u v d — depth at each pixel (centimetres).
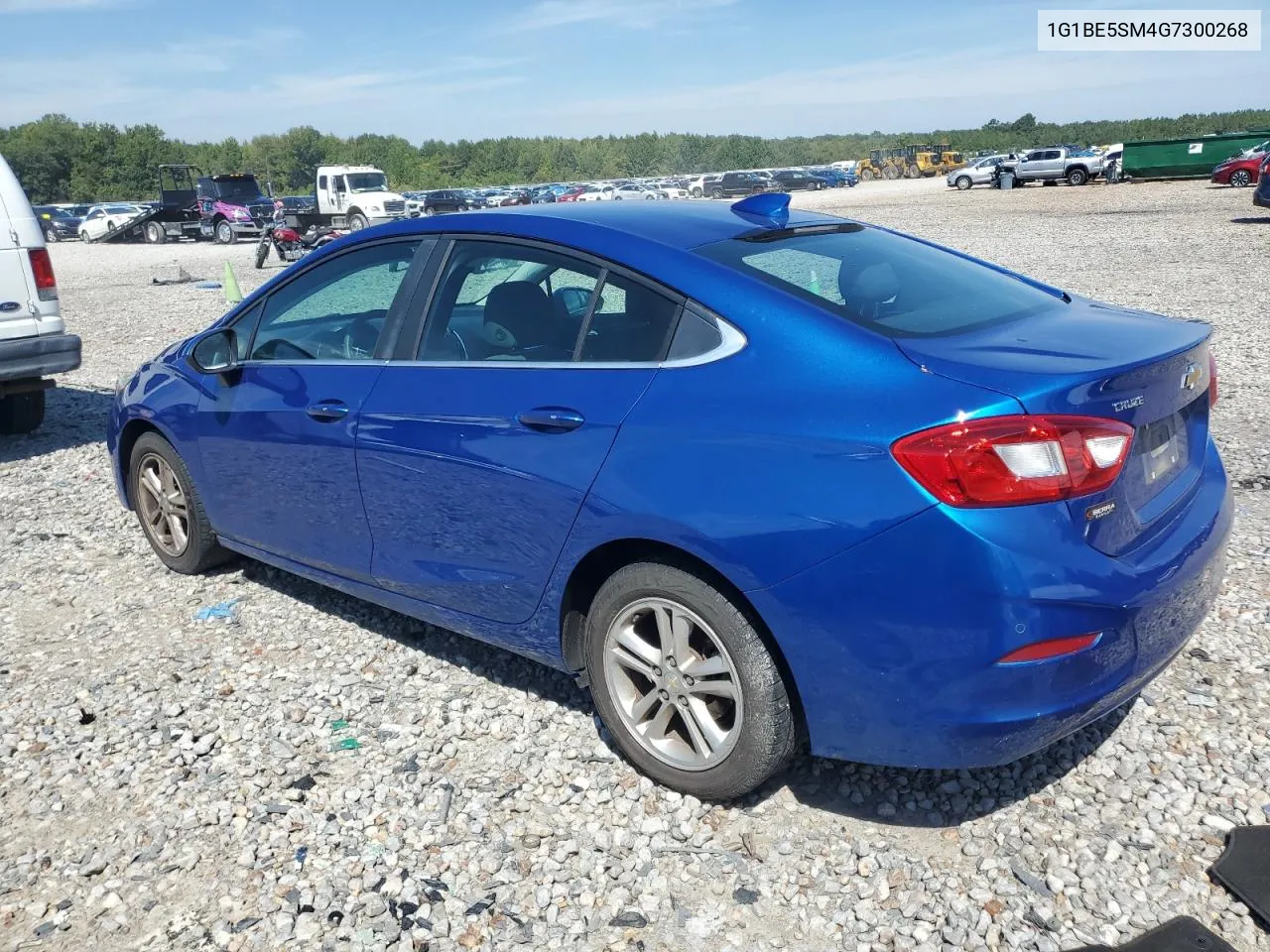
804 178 6462
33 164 13000
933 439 246
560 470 305
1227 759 315
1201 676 362
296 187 15712
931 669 253
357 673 399
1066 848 280
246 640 432
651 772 314
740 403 275
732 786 294
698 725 298
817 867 278
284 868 287
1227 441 636
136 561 530
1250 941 244
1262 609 410
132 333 1375
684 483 278
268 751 346
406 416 352
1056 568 245
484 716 363
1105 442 253
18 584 506
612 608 309
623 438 293
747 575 269
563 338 321
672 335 297
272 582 494
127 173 13550
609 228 328
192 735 357
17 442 816
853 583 256
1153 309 1144
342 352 392
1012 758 262
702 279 297
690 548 278
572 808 308
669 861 283
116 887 283
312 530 408
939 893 266
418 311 364
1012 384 248
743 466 270
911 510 247
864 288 305
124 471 523
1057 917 255
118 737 359
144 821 311
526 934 259
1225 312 1097
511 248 344
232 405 427
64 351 767
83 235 4572
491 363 336
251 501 436
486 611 350
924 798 305
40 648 434
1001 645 245
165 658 418
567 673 364
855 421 257
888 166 7756
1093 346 276
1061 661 249
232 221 3628
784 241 329
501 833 298
